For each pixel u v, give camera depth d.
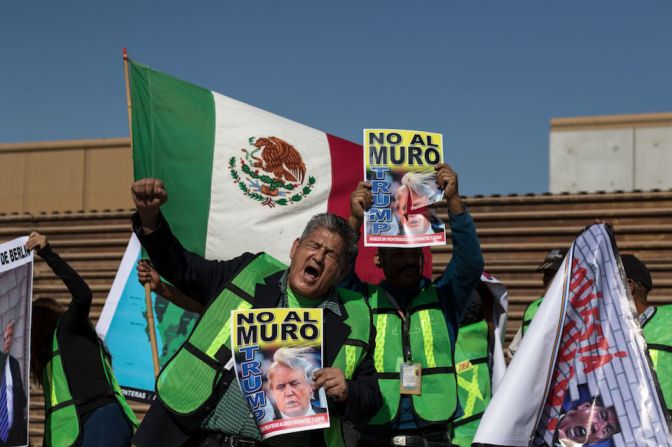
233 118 6.25
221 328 3.79
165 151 6.09
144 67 6.12
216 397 3.74
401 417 4.71
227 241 6.11
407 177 4.74
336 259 3.83
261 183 6.21
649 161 10.01
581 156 10.18
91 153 10.65
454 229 4.73
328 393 3.58
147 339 6.41
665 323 4.38
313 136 6.42
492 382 6.30
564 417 3.70
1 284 4.70
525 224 8.70
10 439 4.60
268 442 3.71
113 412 5.01
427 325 4.85
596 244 3.80
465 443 5.65
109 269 9.39
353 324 3.90
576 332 3.75
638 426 3.63
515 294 8.65
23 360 4.65
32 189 10.78
